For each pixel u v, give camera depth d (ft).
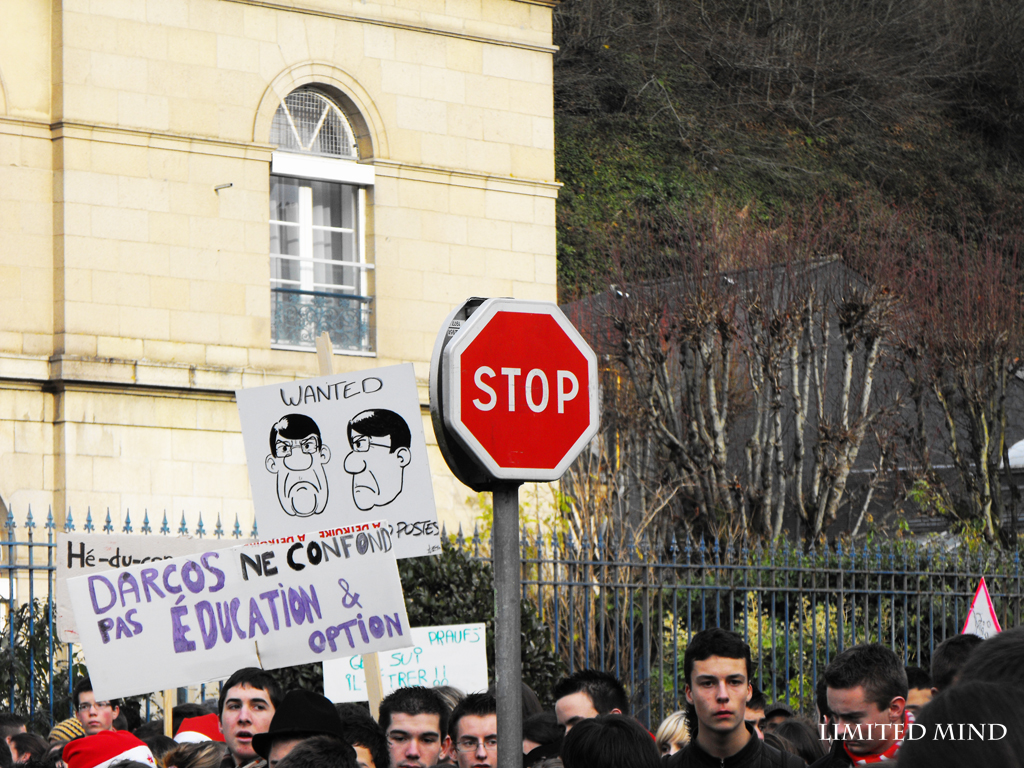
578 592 50.75
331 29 67.36
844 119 129.90
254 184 65.26
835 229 101.91
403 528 27.40
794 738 25.05
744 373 74.38
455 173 69.92
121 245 61.98
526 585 45.93
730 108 126.00
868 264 82.99
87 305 61.05
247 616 26.68
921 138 131.44
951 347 76.59
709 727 19.29
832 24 133.69
